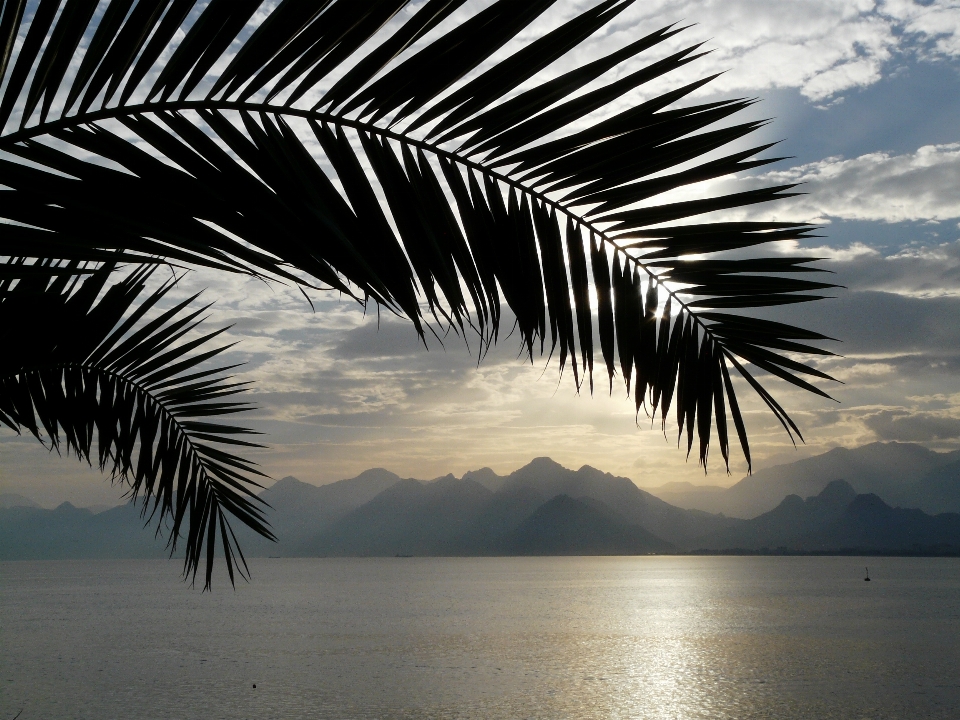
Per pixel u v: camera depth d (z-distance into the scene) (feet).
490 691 124.67
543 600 337.11
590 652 167.94
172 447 9.86
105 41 3.68
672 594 368.89
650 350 5.02
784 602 307.37
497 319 4.46
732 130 4.51
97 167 3.71
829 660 154.61
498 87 4.17
